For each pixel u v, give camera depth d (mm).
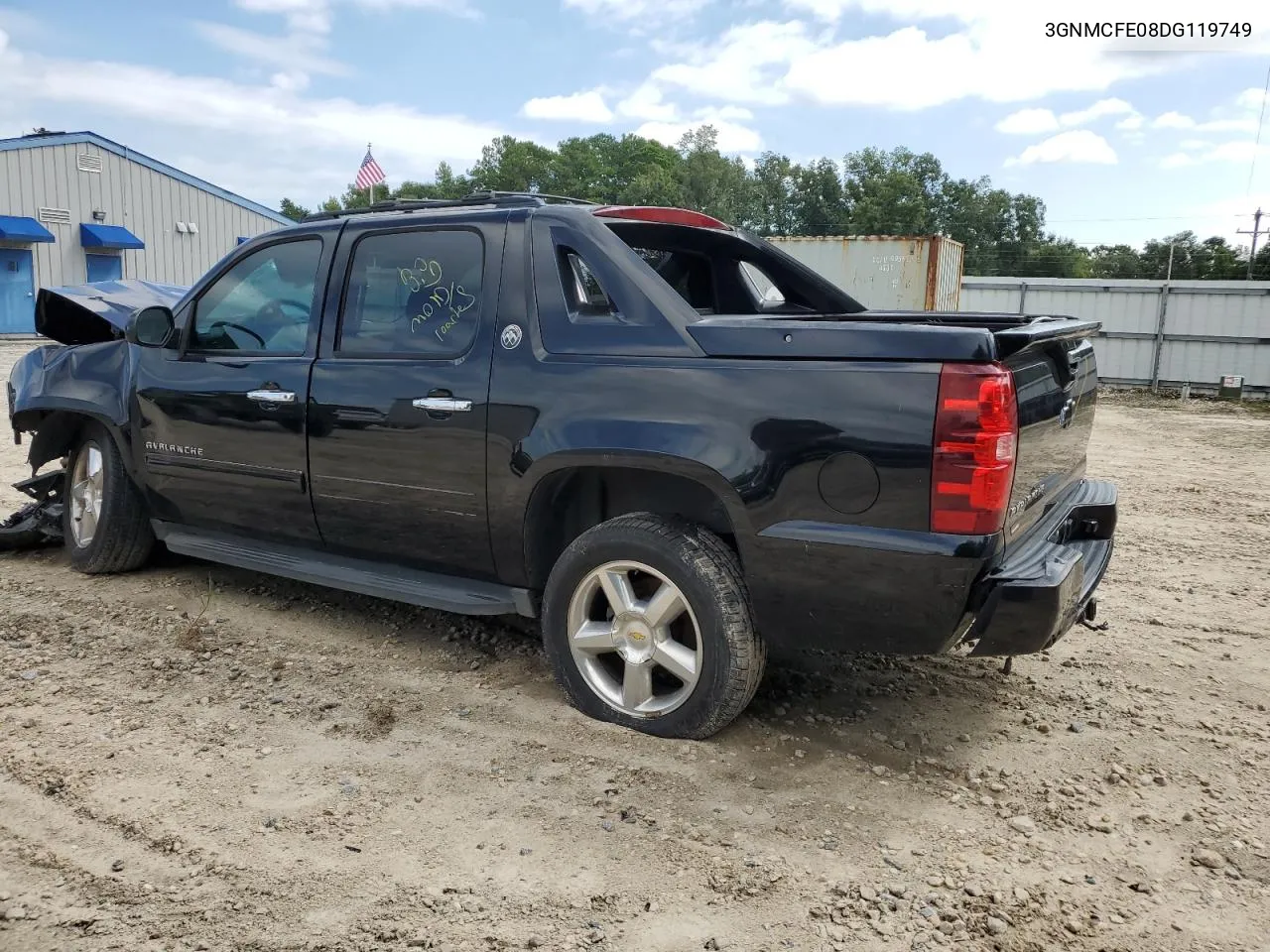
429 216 3941
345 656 4172
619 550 3406
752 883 2631
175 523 4883
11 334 27344
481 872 2646
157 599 4863
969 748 3467
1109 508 3883
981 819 2994
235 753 3289
